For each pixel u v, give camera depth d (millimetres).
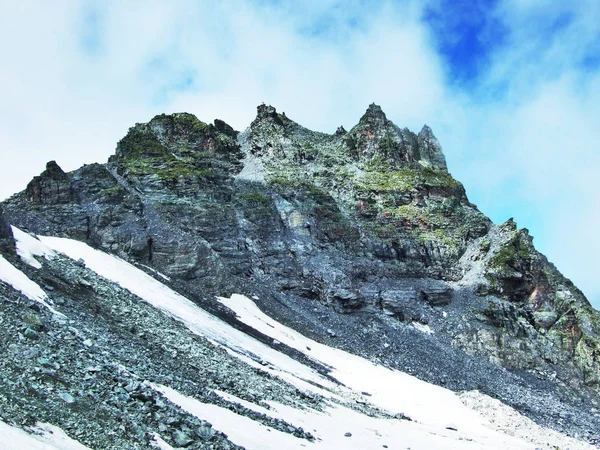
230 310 80375
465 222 133250
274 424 32969
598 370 105062
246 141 152250
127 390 25797
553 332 111812
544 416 79188
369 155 148000
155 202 107438
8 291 34438
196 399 31094
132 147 124312
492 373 96000
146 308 54188
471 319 108562
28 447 16719
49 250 58094
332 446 33312
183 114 145000
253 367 51344
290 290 103750
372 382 72438
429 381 82125
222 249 105250
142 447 21000
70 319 36125
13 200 92438
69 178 99062
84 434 20141
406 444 42156
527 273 119750
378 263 118375
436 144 166125
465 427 64000
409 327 103812
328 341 86188
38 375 23047
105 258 72312
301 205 125625
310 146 148625
